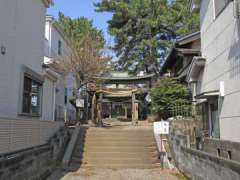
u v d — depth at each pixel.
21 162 5.87
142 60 24.70
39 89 10.88
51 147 8.78
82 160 10.19
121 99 24.06
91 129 13.16
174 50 16.45
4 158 5.43
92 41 20.62
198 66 11.10
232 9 7.90
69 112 21.83
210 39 10.02
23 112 9.10
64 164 9.42
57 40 19.72
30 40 9.80
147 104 22.39
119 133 12.29
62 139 10.59
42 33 11.28
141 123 20.16
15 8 8.34
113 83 21.83
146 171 9.06
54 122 10.62
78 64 18.42
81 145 11.23
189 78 11.91
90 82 19.42
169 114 13.37
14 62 8.27
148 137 11.94
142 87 22.48
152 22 23.56
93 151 10.80
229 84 8.25
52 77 12.81
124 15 24.83
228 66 8.30
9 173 5.16
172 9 24.36
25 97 9.30
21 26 8.88
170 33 25.14
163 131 10.77
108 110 30.02
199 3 11.57
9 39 7.91
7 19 7.77
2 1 7.42
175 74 18.53
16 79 8.43
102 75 19.91
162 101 13.50
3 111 7.52
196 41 15.22
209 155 6.02
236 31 7.65
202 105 11.20
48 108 12.56
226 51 8.45
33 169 6.77
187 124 10.70
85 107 20.12
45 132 9.39
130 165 9.82
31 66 9.92
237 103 7.69
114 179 7.91
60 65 18.05
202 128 10.64
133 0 24.66
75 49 19.06
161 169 9.41
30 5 9.79
